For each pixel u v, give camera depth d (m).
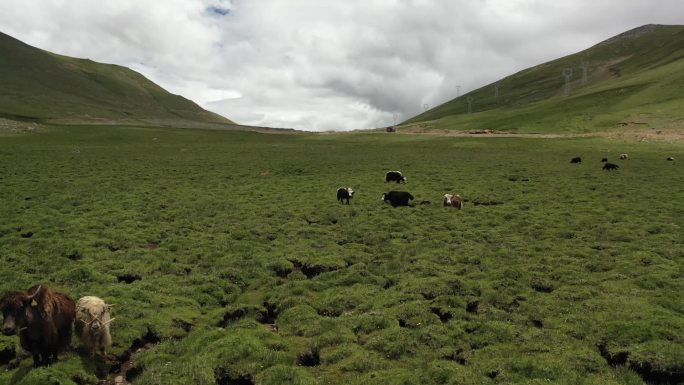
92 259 19.45
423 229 25.97
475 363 11.18
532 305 14.77
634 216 27.80
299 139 113.81
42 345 10.73
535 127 115.69
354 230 25.64
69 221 25.70
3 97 181.50
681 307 14.05
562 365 10.76
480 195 35.97
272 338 12.76
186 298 15.59
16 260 19.02
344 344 12.38
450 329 13.05
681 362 10.53
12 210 28.16
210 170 52.09
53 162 54.19
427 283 16.42
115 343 12.47
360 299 15.73
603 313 13.62
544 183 41.94
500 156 67.38
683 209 29.12
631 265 18.33
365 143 98.50
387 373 10.73
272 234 24.83
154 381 10.48
